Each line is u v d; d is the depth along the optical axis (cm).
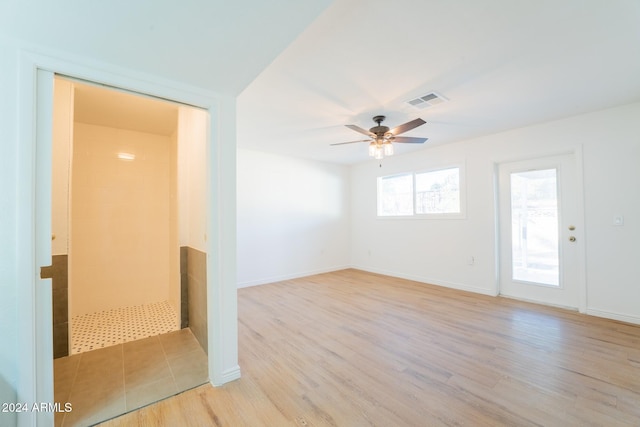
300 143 429
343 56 197
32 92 132
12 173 129
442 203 463
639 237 288
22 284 130
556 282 352
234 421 156
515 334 266
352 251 621
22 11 111
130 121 324
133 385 190
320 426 151
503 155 384
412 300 379
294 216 528
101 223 341
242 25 126
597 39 179
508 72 221
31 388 132
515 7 151
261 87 243
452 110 300
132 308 352
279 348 242
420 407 166
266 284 476
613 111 299
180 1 109
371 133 309
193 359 227
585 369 204
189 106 186
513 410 163
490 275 400
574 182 336
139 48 140
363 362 218
